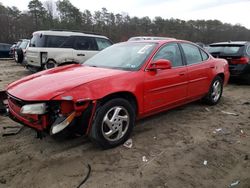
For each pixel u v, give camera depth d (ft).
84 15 188.85
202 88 17.81
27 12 182.91
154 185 9.53
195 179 9.95
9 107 12.20
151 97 13.65
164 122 15.78
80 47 33.35
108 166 10.69
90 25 183.01
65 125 10.46
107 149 12.05
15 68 46.16
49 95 10.40
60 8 184.44
